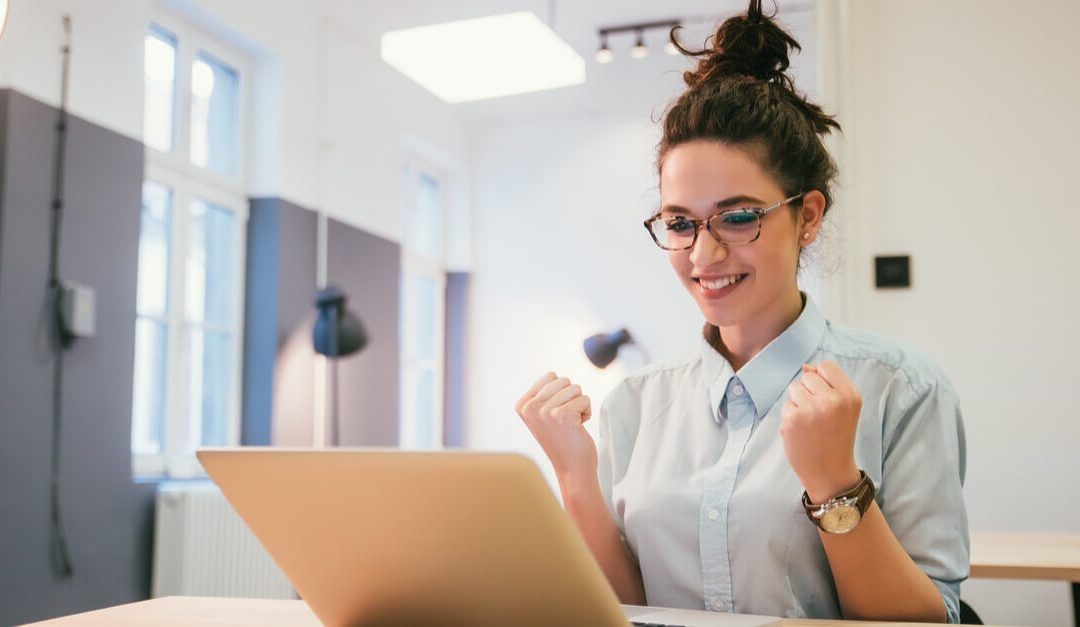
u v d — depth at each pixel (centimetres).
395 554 81
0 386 333
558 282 685
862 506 98
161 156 430
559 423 123
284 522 84
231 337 476
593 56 614
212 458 84
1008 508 293
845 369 120
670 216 116
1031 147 298
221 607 117
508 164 704
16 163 342
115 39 385
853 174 307
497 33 338
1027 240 296
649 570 123
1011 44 302
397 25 552
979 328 298
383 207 586
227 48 475
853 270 304
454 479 73
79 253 367
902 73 307
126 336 388
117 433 384
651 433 131
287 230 493
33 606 344
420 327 680
